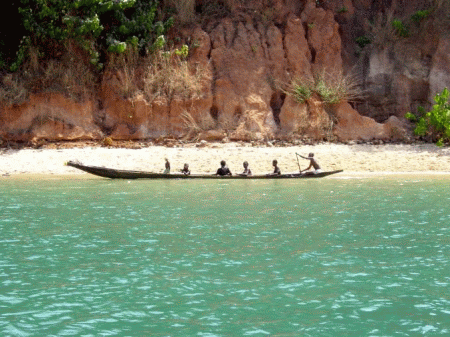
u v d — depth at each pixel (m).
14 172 50.88
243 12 68.38
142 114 60.44
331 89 62.66
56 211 32.56
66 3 62.19
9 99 58.28
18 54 61.34
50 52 63.22
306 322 16.34
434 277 20.09
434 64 65.50
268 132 61.06
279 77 64.62
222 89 62.38
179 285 19.41
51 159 53.81
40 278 20.19
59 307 17.48
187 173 48.50
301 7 70.25
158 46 62.41
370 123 61.69
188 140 60.03
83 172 51.19
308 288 19.06
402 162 53.19
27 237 26.09
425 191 39.53
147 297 18.31
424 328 15.89
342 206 33.84
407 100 65.19
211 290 18.91
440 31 66.81
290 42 66.00
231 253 23.27
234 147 58.38
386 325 16.11
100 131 59.75
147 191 40.34
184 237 26.00
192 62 63.94
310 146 58.47
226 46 65.06
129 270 21.03
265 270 20.98
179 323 16.31
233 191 40.22
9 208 33.53
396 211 32.16
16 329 15.89
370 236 26.14
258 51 65.06
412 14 69.56
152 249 23.95
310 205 34.28
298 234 26.55
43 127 58.22
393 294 18.47
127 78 61.16
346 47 70.19
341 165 52.88
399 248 23.97
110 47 61.12
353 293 18.58
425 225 28.47
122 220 29.91
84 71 62.12
